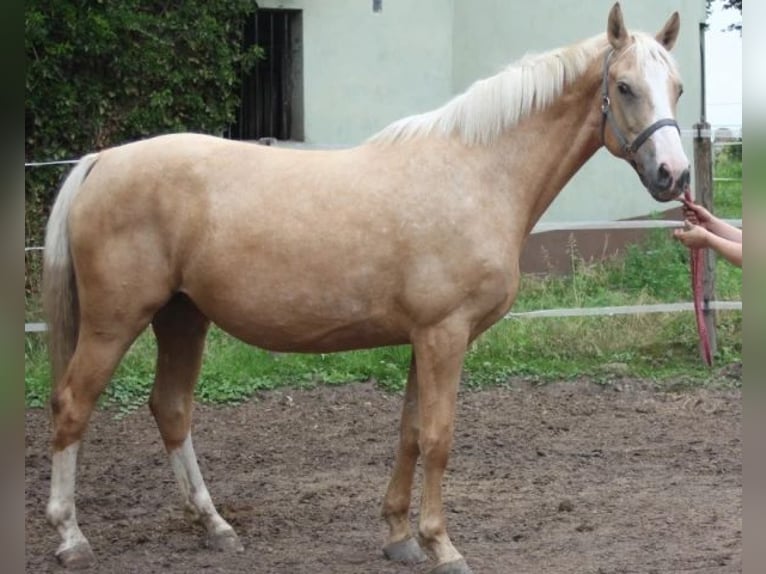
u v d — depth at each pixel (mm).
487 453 6949
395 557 4918
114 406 7879
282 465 6691
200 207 4668
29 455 6852
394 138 4746
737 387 8453
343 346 4723
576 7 11812
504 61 11758
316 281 4562
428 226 4484
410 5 11297
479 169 4609
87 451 6965
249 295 4633
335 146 10367
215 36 10461
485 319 4598
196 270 4695
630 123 4508
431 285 4465
